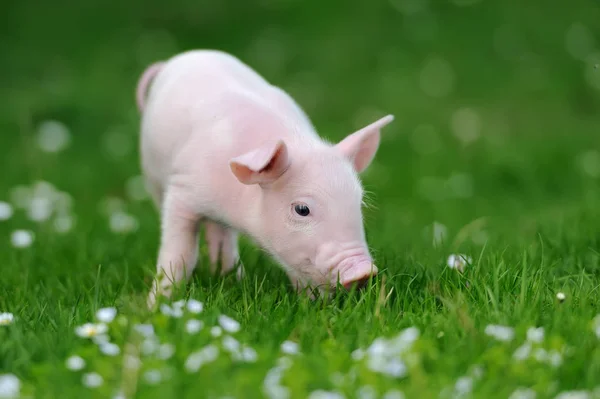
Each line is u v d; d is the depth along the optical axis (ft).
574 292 24.22
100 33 75.10
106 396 17.28
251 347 19.66
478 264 25.13
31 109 59.72
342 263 22.93
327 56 71.51
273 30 75.10
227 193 25.30
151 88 30.50
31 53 72.08
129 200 48.24
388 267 27.02
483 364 18.85
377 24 75.66
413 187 49.67
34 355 20.21
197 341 19.86
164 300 23.54
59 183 49.67
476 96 67.00
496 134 60.18
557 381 17.87
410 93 66.44
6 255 32.73
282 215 23.97
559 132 60.75
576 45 72.43
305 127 27.30
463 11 76.84
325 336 21.17
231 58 29.94
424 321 21.85
